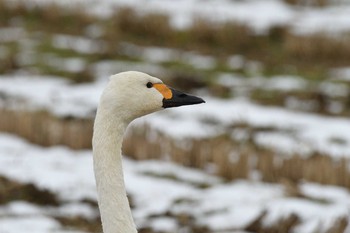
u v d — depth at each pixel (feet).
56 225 38.73
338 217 37.47
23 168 45.29
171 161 47.52
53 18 80.69
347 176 44.50
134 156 48.08
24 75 66.49
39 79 65.57
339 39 73.77
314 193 43.04
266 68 70.23
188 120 56.95
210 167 46.96
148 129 52.19
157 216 39.99
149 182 44.37
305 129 55.77
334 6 86.22
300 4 86.07
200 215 40.04
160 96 20.04
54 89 62.90
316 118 58.34
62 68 68.39
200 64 70.95
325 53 72.79
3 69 67.41
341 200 42.06
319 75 68.44
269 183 44.96
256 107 60.23
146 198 42.16
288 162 45.65
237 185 44.34
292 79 67.36
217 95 63.16
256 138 53.67
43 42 75.25
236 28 76.64
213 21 78.95
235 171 45.42
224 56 73.10
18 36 76.79
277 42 76.28
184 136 53.62
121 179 19.34
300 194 42.34
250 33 77.05
